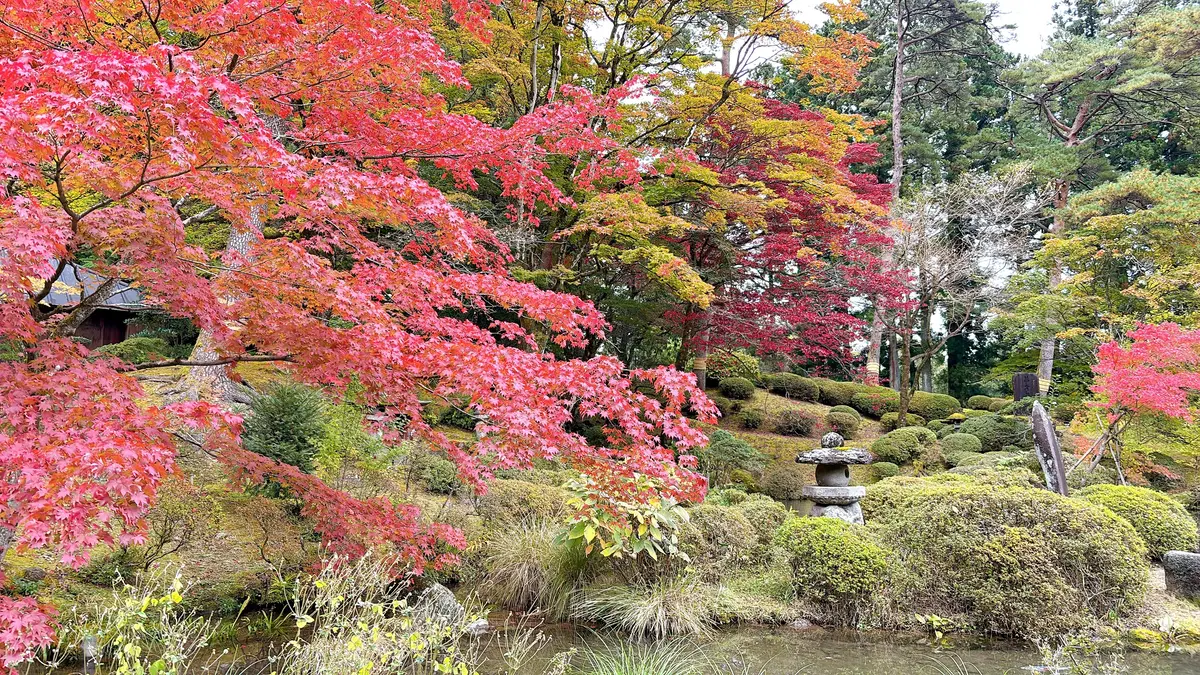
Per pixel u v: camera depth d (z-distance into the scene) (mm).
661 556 6492
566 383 3766
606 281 14062
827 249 15211
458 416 11492
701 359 15508
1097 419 10398
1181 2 24781
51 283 3273
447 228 3660
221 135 2621
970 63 27703
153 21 3236
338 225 3721
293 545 6145
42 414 2674
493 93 11234
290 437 6809
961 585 6078
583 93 5730
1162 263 14070
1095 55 20625
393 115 4430
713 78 10547
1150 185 14750
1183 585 6574
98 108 2549
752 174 12148
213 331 3584
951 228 17984
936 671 5035
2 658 2322
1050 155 21219
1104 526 6105
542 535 6832
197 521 5996
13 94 2318
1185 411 8992
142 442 2586
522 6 10297
